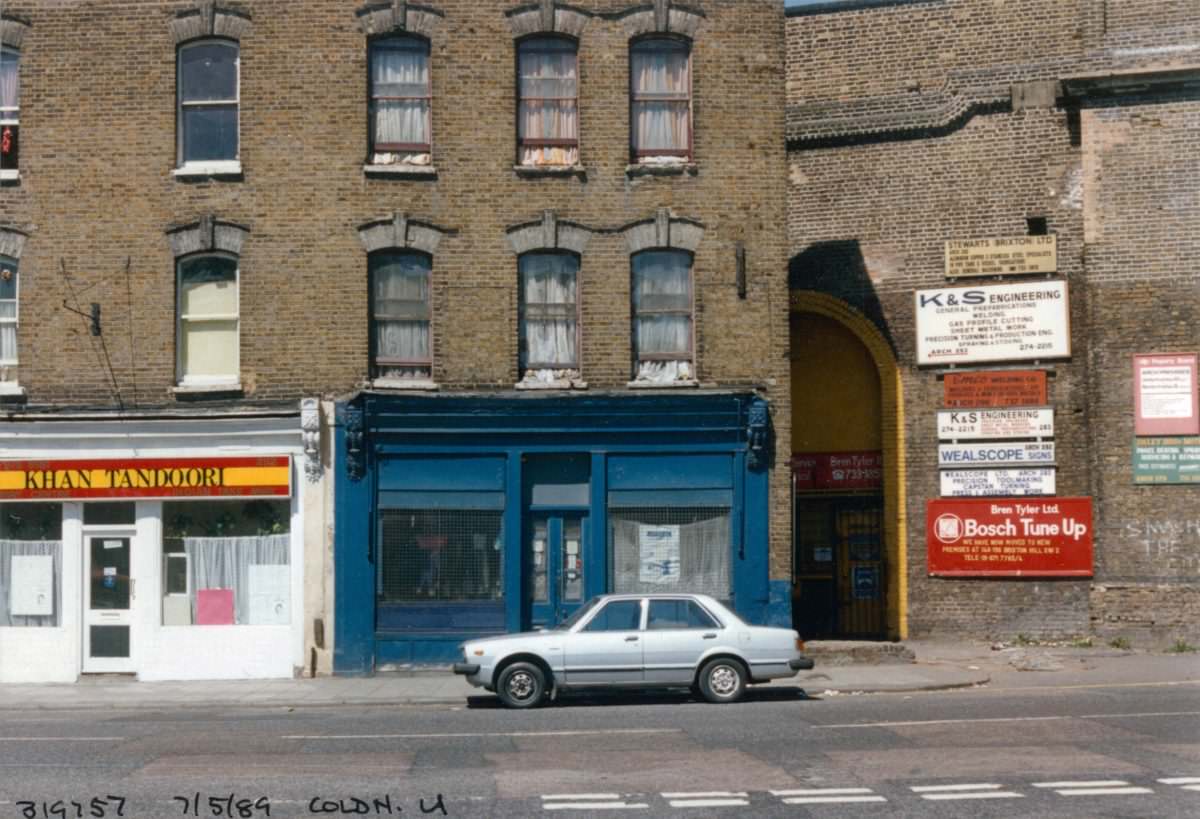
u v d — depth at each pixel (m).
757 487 24.53
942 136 27.45
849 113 28.06
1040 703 18.48
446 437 24.44
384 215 24.47
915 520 27.30
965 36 27.55
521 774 13.24
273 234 24.45
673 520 24.62
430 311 24.70
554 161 24.91
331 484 24.28
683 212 24.80
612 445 24.59
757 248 24.91
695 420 24.58
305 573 24.22
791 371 28.75
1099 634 25.69
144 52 24.72
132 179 24.59
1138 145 25.95
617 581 24.53
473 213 24.64
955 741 14.90
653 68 25.19
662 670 19.69
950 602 26.98
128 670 24.36
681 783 12.67
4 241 24.58
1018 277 26.80
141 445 24.39
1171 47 25.77
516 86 24.88
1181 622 25.22
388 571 24.34
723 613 19.98
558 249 24.70
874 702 19.34
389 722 17.91
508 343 24.56
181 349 24.66
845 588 28.36
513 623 24.27
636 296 24.91
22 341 24.56
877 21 28.17
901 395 27.47
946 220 27.33
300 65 24.66
